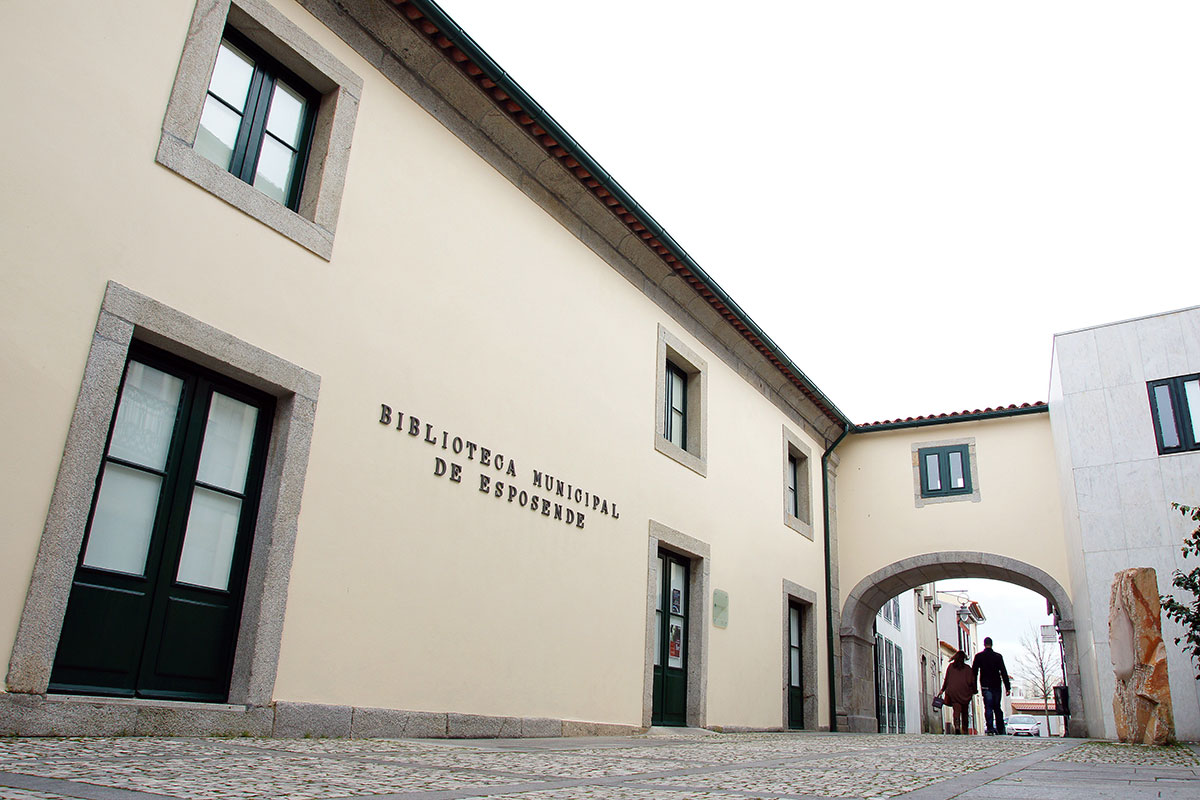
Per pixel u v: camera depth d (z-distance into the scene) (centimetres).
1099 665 1012
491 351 684
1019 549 1273
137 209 448
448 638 597
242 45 543
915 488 1377
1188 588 879
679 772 378
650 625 844
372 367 572
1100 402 1098
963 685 1288
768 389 1212
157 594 448
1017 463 1312
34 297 399
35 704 369
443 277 647
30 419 390
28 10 416
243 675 467
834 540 1389
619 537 815
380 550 555
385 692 542
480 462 652
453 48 647
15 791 216
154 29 471
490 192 714
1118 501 1053
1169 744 755
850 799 281
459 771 337
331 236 558
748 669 1034
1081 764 486
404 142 632
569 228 814
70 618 409
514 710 648
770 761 473
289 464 505
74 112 427
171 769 280
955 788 329
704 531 976
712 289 985
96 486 428
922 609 2641
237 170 529
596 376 820
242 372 491
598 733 739
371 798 239
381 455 568
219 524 485
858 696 1327
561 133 734
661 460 909
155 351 466
